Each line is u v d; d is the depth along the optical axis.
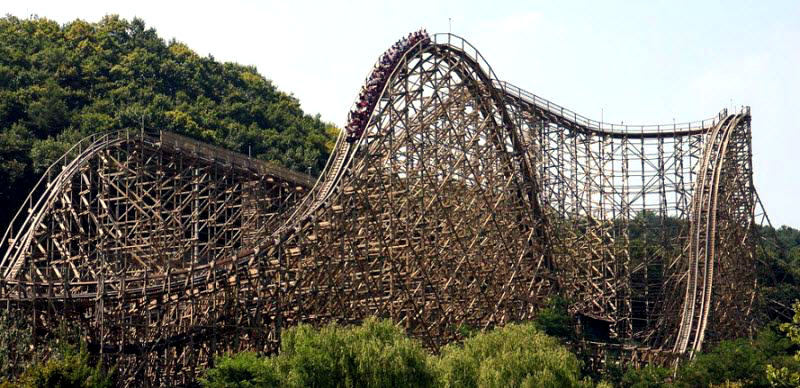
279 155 176.25
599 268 134.75
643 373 99.75
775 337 104.25
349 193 90.06
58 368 66.56
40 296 79.06
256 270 92.56
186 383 82.44
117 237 92.50
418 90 97.38
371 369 65.81
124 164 98.69
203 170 109.88
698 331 106.62
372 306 94.19
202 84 195.50
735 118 127.19
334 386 65.81
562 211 125.00
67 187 93.00
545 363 70.62
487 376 69.00
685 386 95.38
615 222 140.62
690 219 127.25
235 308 84.00
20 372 73.69
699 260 116.00
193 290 83.06
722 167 123.31
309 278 87.62
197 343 86.44
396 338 69.62
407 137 94.75
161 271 93.12
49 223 99.69
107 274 89.88
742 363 95.81
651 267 143.25
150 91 176.12
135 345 80.81
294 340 69.44
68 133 142.25
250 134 178.88
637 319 132.50
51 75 161.50
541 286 111.31
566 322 105.62
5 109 144.88
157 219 100.69
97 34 187.75
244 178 107.81
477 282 100.56
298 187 111.06
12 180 127.81
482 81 104.69
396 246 93.88
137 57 184.25
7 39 172.12
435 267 98.00
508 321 105.38
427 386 67.25
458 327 95.38
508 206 108.75
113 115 158.12
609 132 131.38
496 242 105.94
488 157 104.62
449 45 101.12
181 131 160.88
